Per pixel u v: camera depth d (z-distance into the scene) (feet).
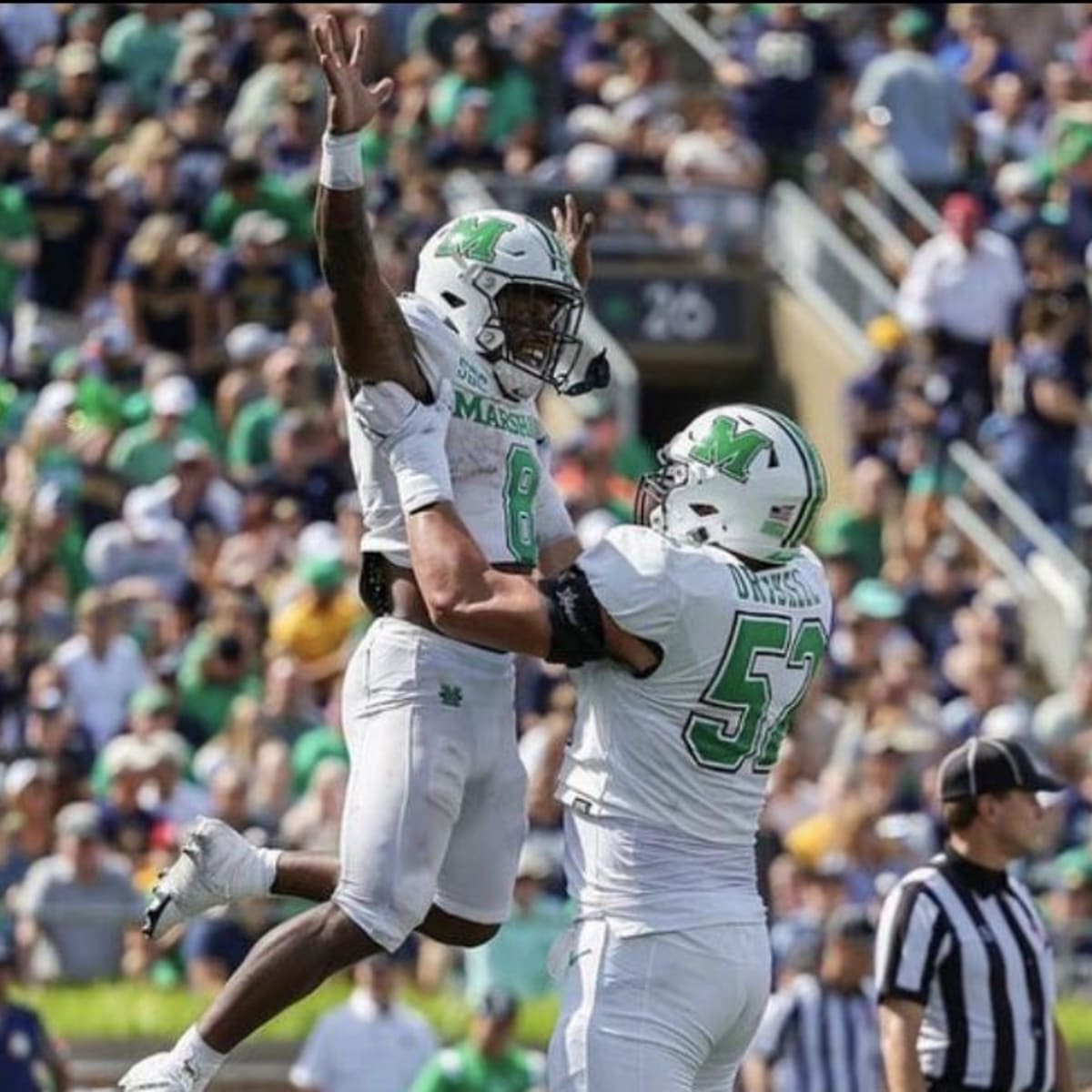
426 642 92.53
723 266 255.70
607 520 206.90
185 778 185.47
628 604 91.81
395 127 254.68
